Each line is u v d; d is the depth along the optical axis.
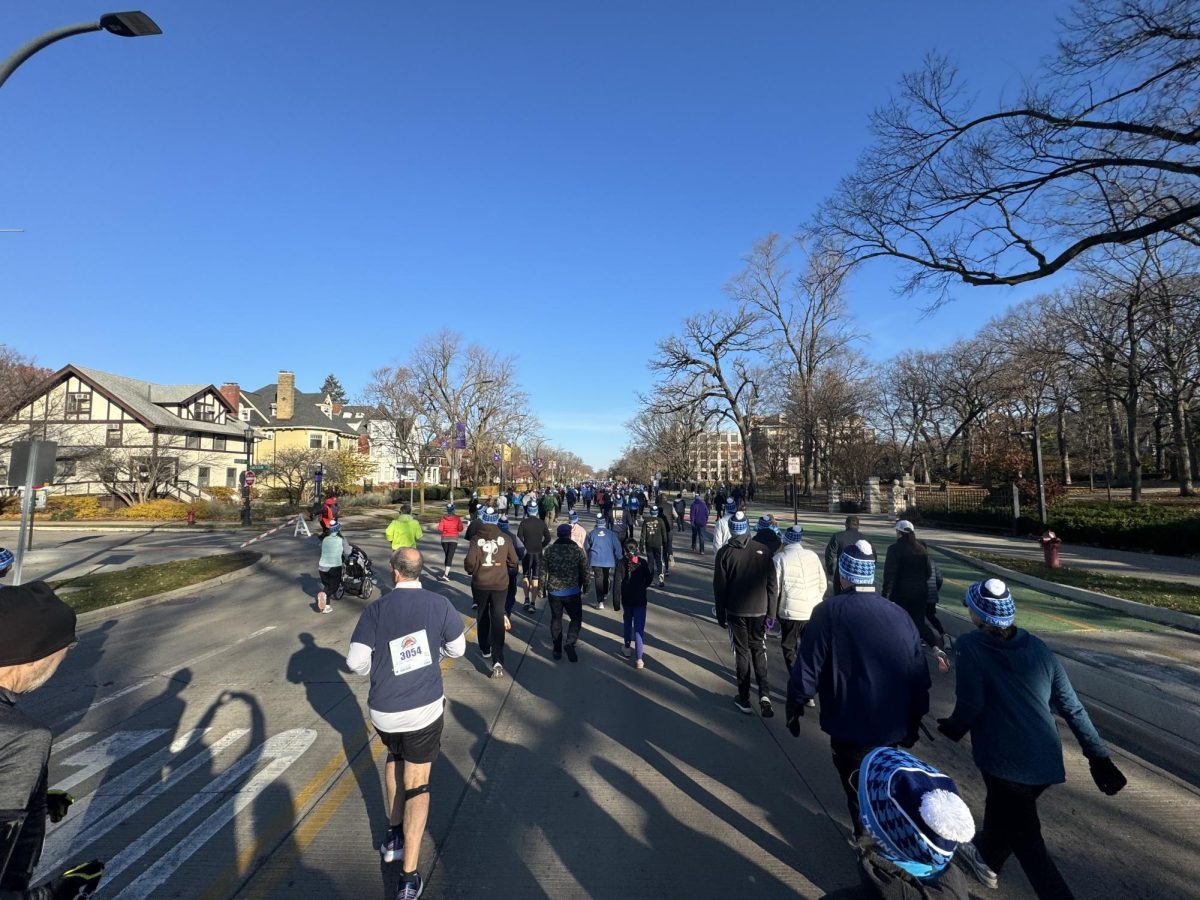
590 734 5.32
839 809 4.07
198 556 19.55
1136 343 27.38
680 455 65.50
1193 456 47.97
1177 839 3.76
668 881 3.30
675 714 5.80
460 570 15.38
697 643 8.38
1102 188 12.86
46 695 6.49
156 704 6.18
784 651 6.65
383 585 13.66
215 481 48.25
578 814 4.00
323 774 4.57
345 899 3.17
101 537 26.12
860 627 3.23
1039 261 12.99
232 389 58.03
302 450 46.94
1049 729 2.92
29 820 1.78
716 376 44.31
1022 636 3.09
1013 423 43.81
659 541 12.63
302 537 25.83
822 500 42.97
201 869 3.42
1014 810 2.94
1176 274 22.05
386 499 49.31
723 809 4.07
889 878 1.96
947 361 54.94
